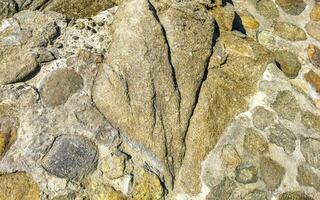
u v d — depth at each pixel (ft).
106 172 7.14
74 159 7.06
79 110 7.37
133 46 7.79
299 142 8.59
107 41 8.13
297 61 10.19
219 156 7.99
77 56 7.77
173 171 7.66
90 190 7.00
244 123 8.41
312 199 8.26
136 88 7.65
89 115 7.37
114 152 7.27
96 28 8.30
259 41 10.19
